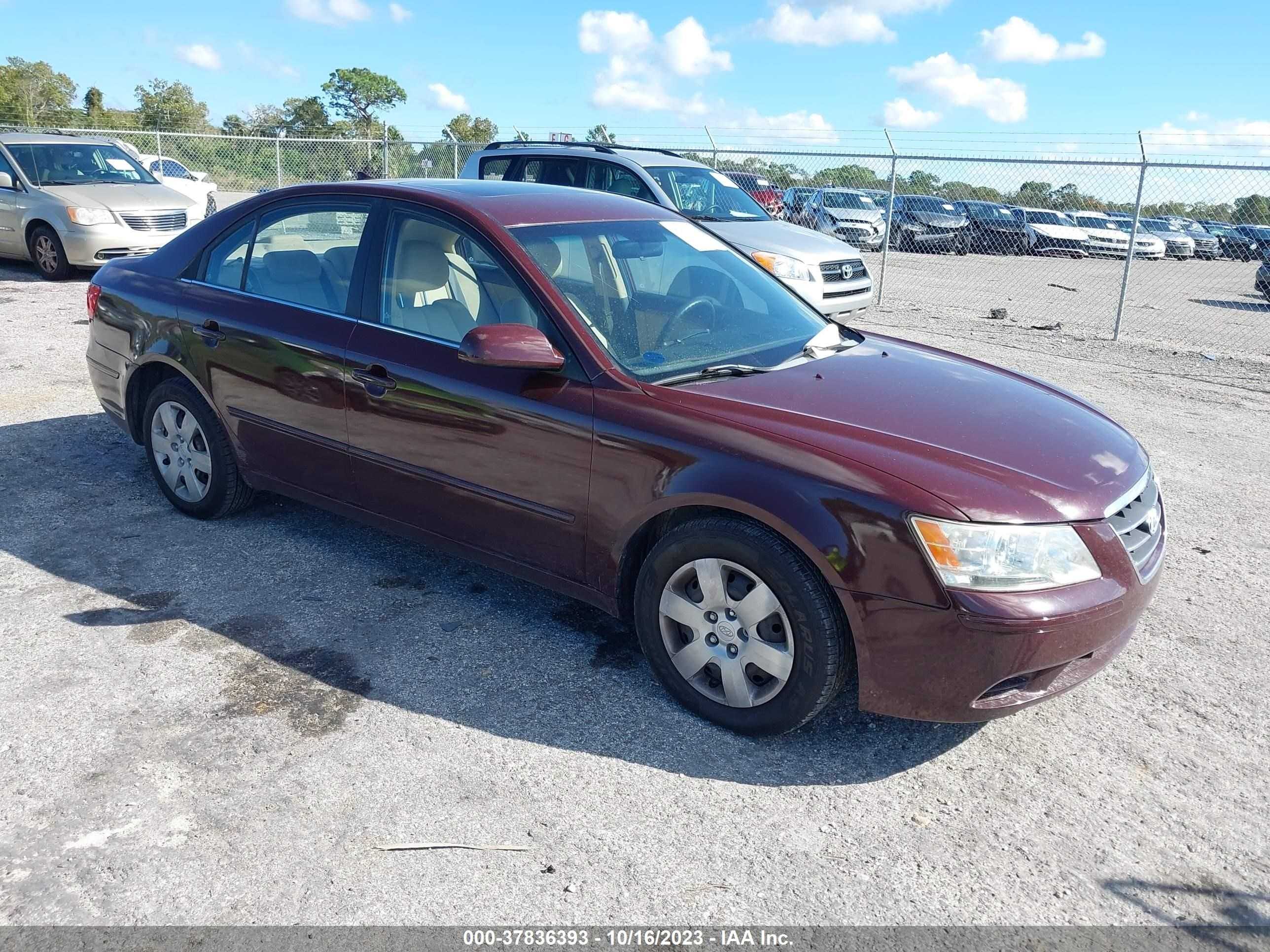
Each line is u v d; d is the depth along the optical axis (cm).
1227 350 1074
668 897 248
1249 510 541
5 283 1149
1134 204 1086
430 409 366
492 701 331
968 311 1320
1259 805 290
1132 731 326
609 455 325
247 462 442
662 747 310
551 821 274
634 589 346
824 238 1030
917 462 292
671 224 435
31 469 536
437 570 429
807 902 247
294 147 2270
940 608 276
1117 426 365
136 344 468
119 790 280
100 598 393
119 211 1166
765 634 308
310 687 336
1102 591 286
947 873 259
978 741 318
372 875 252
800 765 304
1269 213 1252
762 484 294
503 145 1126
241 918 237
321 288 411
